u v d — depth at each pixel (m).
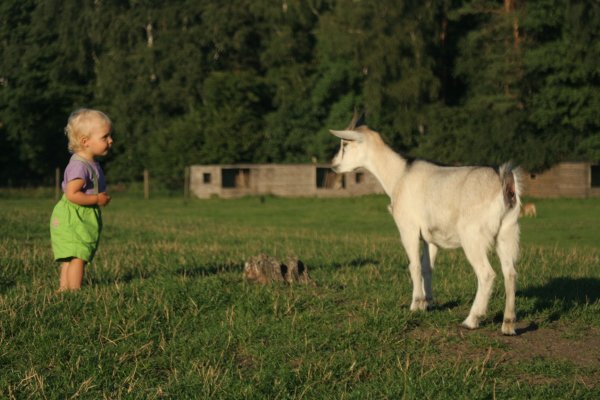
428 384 6.32
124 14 63.00
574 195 45.97
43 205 39.72
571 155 46.41
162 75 61.56
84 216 8.70
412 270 8.73
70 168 8.51
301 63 60.97
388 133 54.38
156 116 61.84
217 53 64.12
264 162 56.62
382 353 7.21
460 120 51.41
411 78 51.75
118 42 62.31
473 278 12.06
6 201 44.22
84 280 10.70
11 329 7.44
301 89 58.12
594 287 11.19
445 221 8.26
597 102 44.31
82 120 8.41
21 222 21.52
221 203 44.62
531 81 47.22
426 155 51.28
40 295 8.60
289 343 7.45
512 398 6.06
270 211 37.41
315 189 49.94
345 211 37.03
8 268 11.73
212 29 61.78
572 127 46.66
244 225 27.67
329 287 10.17
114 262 12.93
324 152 55.72
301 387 6.31
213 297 8.67
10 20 66.12
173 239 19.52
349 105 55.75
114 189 57.84
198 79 61.19
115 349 7.10
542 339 7.89
